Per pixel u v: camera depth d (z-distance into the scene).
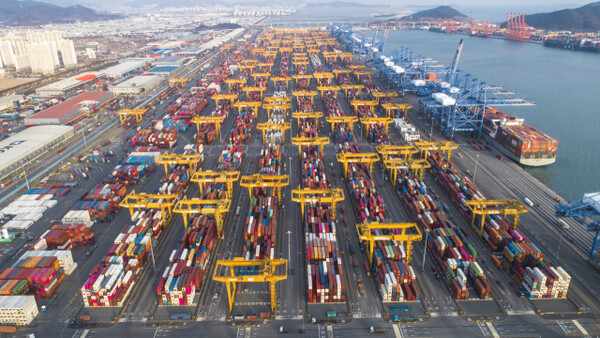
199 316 84.06
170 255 104.06
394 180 139.25
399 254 96.81
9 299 83.69
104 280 88.62
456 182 131.88
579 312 83.31
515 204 107.88
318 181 137.38
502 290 90.38
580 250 103.88
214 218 117.31
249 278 82.06
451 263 92.50
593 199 97.06
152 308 86.56
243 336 78.88
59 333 80.06
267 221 114.19
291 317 83.69
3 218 122.12
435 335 78.38
